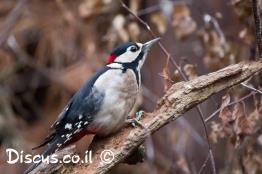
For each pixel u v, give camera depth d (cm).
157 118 750
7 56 1461
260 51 762
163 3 1131
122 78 800
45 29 1443
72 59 1398
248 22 980
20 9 1374
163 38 1237
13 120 1429
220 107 845
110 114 787
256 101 853
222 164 1122
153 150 1239
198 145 1141
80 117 798
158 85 1268
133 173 1318
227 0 1196
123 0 1255
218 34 1069
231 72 743
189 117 1190
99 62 1316
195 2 1209
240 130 848
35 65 1416
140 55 834
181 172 1085
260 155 945
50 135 823
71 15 1340
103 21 1287
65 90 1432
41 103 1488
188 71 891
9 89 1475
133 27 1116
